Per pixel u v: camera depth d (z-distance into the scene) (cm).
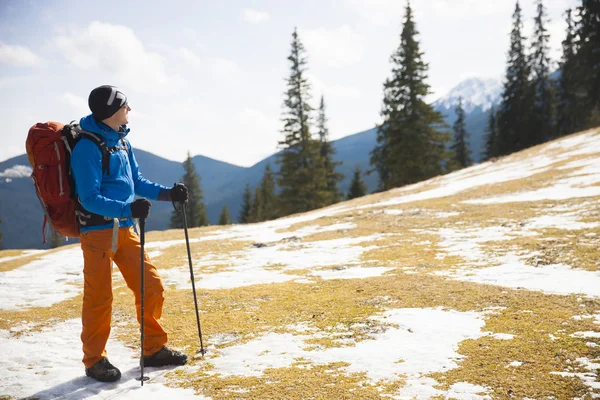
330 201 4209
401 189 2578
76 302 675
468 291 556
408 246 986
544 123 4553
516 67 4616
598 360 320
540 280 596
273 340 424
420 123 3750
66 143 328
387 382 310
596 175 1584
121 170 352
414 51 3766
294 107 4122
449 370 324
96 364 342
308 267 865
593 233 846
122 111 341
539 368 314
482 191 1773
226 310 552
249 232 1614
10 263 1316
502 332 399
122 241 353
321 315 501
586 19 3744
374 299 554
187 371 356
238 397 299
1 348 443
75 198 338
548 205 1253
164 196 385
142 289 340
